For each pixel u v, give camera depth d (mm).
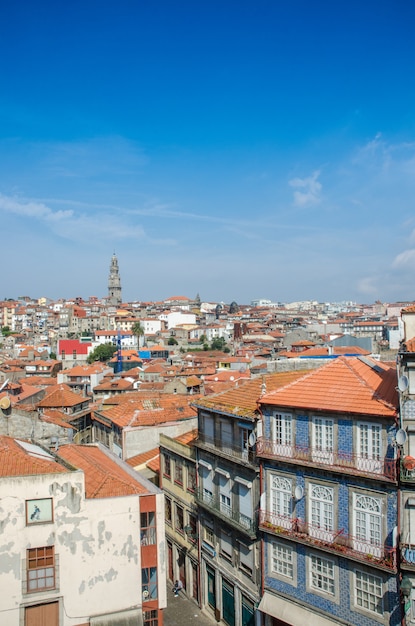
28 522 27500
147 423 54969
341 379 31328
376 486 27438
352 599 28516
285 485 31672
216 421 37938
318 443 30062
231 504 36375
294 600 31125
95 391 108125
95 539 28547
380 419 27344
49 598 27516
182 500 44062
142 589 29766
